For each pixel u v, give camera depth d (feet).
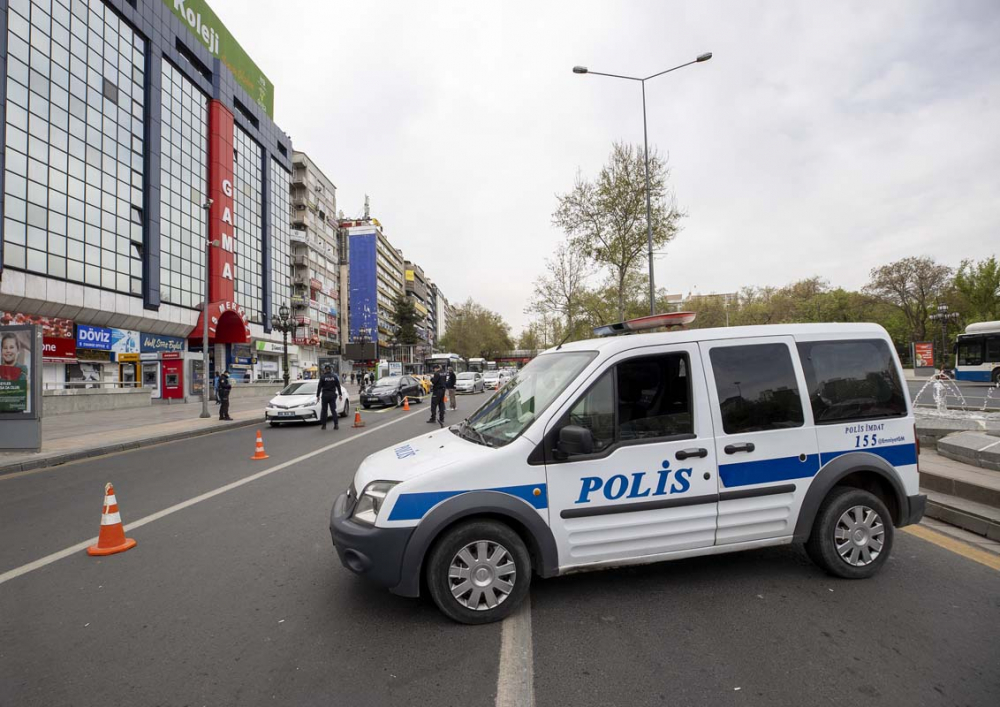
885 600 10.98
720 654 9.03
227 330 137.59
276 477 25.40
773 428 11.80
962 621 10.06
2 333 33.27
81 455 33.68
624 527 10.86
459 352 276.41
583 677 8.43
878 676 8.34
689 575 12.35
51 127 88.89
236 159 149.48
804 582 11.89
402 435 41.11
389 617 10.67
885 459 12.42
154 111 113.60
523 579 10.41
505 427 11.78
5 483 26.23
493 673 8.61
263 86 168.45
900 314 177.06
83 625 10.59
